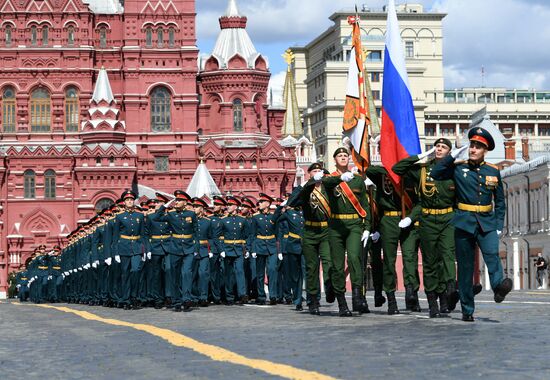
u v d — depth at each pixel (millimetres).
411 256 26719
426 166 24875
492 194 22438
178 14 123188
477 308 28766
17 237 117625
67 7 122125
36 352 20203
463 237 22438
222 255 39844
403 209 25953
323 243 28312
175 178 122125
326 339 20109
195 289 38188
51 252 67812
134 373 16203
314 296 28719
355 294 26922
